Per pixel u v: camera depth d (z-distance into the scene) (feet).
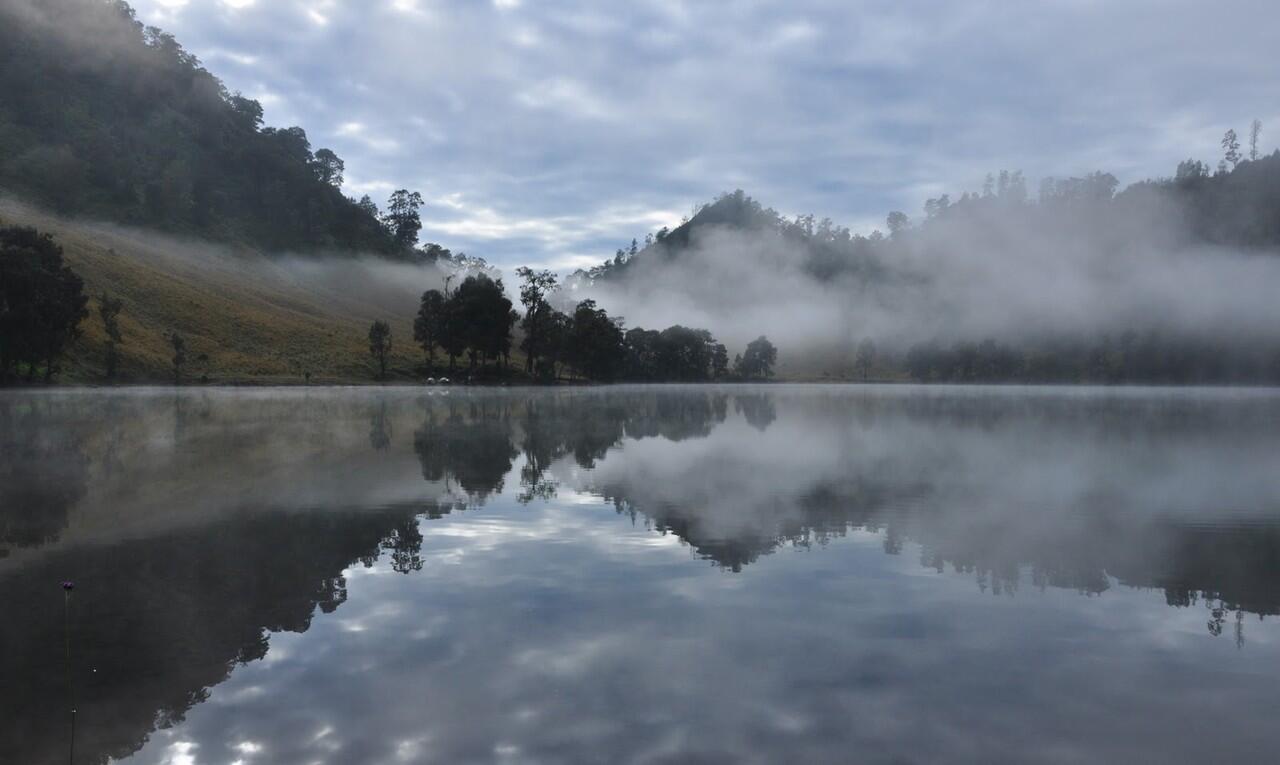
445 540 35.68
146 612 25.07
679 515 41.93
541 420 122.62
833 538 36.17
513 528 38.27
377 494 48.37
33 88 636.48
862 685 19.36
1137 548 34.06
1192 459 70.28
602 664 20.62
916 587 28.12
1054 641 22.59
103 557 32.22
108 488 49.96
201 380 306.76
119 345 302.45
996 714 17.81
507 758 15.69
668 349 535.19
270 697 18.58
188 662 20.83
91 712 17.83
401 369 400.47
